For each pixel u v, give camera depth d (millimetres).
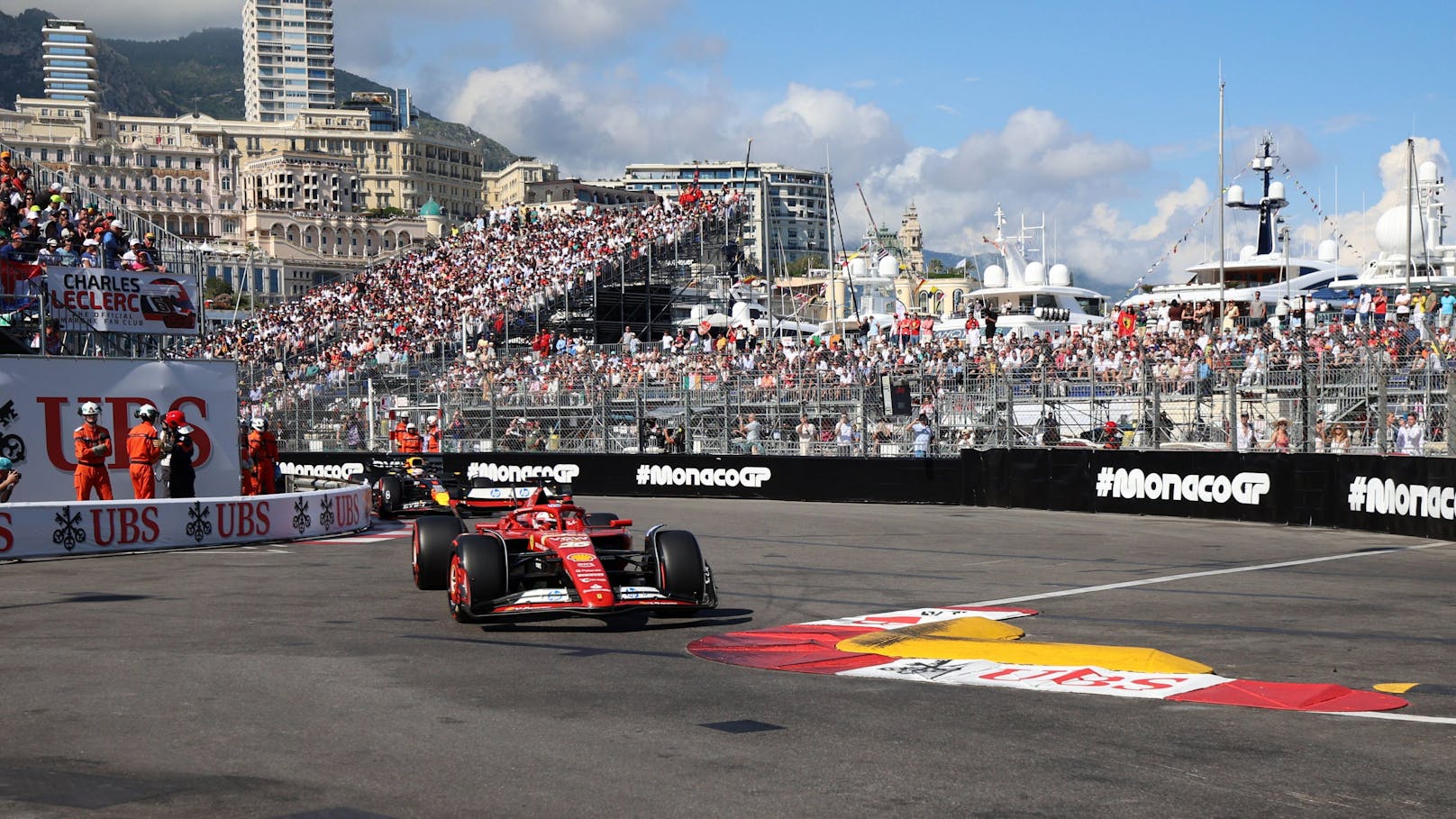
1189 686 7707
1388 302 38281
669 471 29453
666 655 8984
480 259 59625
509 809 5211
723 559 15859
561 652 9109
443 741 6383
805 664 8555
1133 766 5875
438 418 33875
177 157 175750
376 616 11031
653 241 53250
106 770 5816
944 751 6148
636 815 5133
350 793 5445
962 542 17828
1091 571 14328
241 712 7082
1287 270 43469
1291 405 22109
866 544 17656
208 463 23719
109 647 9367
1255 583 13086
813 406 28781
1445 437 19250
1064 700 7328
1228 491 20984
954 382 27250
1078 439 25062
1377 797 5387
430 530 12773
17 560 16031
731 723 6785
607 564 11906
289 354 49750
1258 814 5156
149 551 17375
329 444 36281
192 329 24531
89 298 23125
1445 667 8359
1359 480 18984
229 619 10859
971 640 9375
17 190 30656
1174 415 23531
